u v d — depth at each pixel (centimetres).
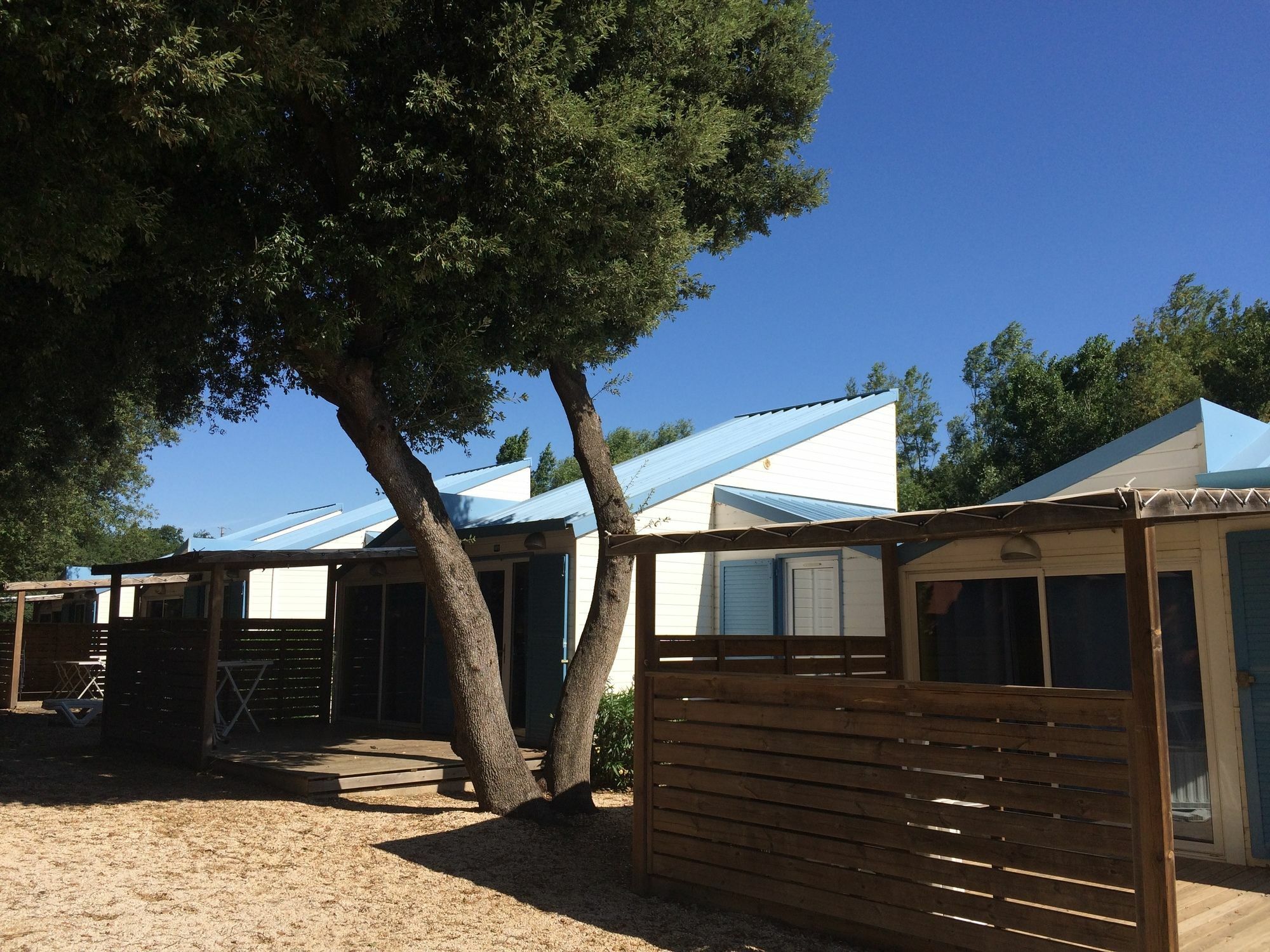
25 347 951
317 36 716
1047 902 460
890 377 4562
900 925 515
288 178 873
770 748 588
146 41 626
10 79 624
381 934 545
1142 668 432
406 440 1042
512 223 807
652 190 889
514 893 640
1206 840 722
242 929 542
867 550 1114
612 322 977
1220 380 2594
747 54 1116
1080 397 2744
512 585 1306
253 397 1092
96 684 2034
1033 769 470
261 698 1450
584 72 907
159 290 885
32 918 537
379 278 786
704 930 562
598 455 983
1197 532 739
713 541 589
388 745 1203
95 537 3800
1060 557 819
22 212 642
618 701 1073
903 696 528
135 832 774
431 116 790
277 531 2275
